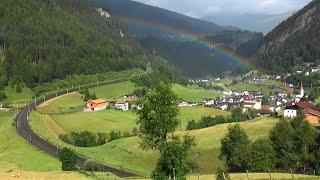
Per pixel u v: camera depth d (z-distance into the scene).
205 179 106.56
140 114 94.75
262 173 115.19
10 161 161.88
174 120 93.38
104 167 159.62
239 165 140.12
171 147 83.62
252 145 141.12
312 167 139.88
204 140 181.88
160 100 92.62
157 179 83.75
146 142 94.62
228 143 144.88
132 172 151.25
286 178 105.06
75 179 93.88
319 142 151.25
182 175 83.50
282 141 146.12
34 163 159.62
